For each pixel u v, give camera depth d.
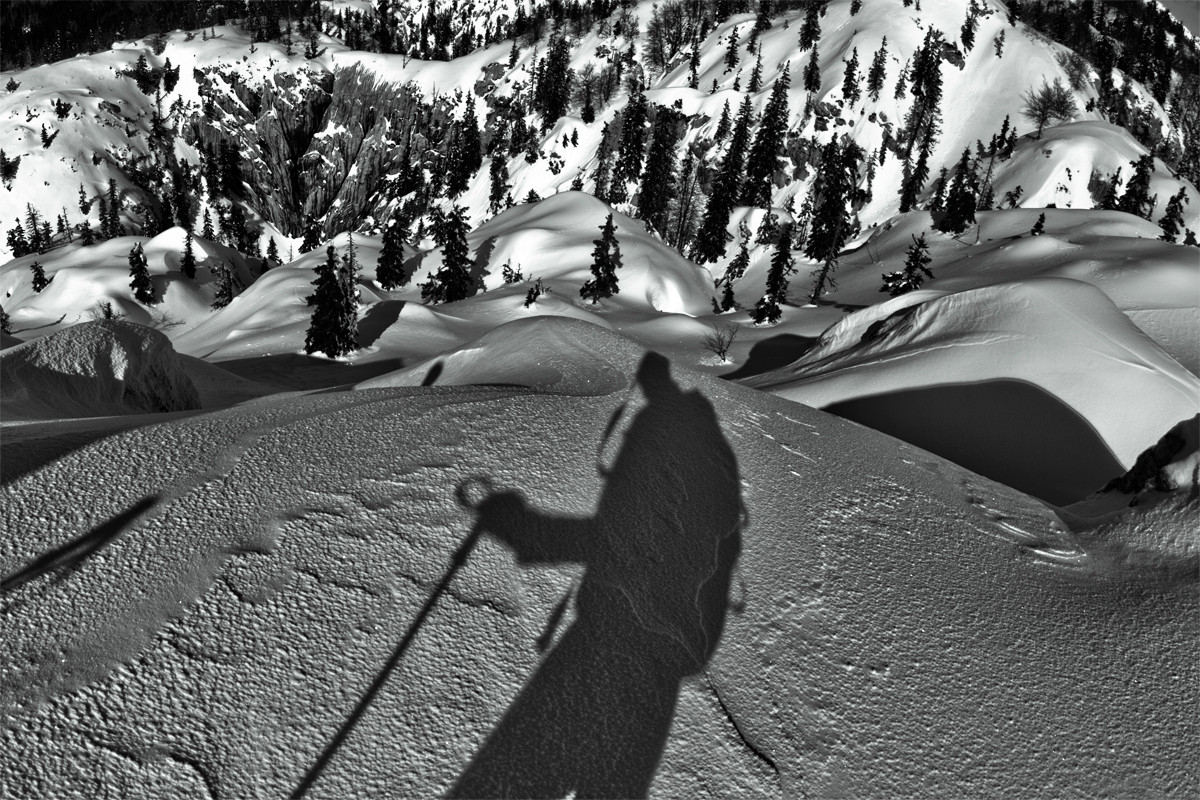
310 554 3.61
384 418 5.39
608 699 3.17
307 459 4.55
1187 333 34.81
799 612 4.05
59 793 2.30
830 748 3.20
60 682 2.68
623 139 143.38
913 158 142.50
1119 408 15.66
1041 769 3.27
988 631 4.19
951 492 6.38
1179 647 4.24
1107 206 114.38
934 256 84.88
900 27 162.50
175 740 2.56
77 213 173.62
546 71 189.88
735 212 127.19
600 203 103.50
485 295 77.56
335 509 4.01
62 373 9.73
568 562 3.99
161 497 3.92
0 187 170.75
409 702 2.91
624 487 4.91
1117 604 4.70
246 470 4.32
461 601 3.52
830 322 64.19
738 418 6.86
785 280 66.00
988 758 3.29
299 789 2.49
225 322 68.94
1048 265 56.62
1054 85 152.62
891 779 3.10
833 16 174.62
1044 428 15.71
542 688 3.14
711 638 3.70
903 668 3.76
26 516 3.58
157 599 3.15
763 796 2.90
